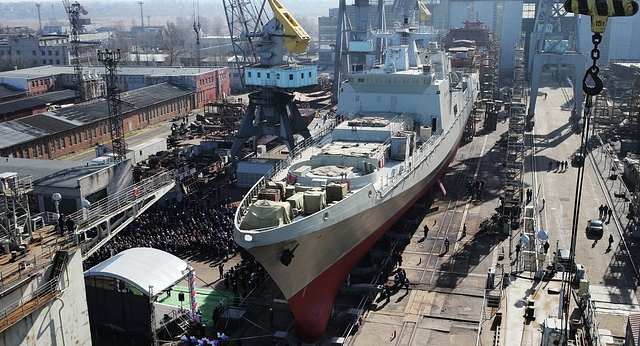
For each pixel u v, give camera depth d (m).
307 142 43.31
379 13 95.00
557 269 34.03
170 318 30.41
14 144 60.16
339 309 32.19
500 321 28.42
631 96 75.50
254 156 60.28
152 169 51.78
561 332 23.23
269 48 57.84
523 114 56.75
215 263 39.00
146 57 161.62
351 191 31.28
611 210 45.25
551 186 53.41
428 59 51.34
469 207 48.34
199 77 99.56
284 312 32.38
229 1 77.88
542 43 85.62
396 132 39.50
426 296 33.38
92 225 33.56
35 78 98.44
